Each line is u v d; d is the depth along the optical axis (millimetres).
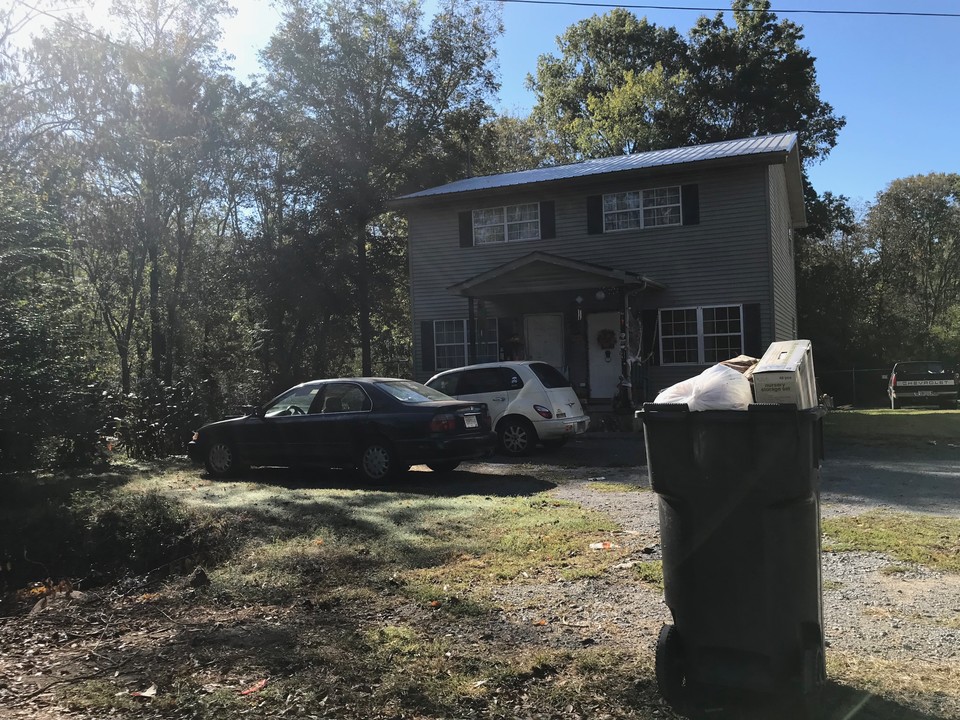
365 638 4066
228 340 23188
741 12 32812
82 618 4754
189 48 21672
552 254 16000
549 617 4320
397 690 3408
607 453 11664
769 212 15484
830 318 31094
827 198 31797
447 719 3154
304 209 24625
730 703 3199
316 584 5125
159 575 5824
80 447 11562
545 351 17828
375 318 27859
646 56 35844
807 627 3088
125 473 10891
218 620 4547
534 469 10109
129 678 3713
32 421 9680
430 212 18938
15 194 10883
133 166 20500
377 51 25031
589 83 37312
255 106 23469
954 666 3473
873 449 11352
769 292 15492
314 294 23500
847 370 29641
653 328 16531
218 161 22422
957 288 43469
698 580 3068
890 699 3152
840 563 5168
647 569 5102
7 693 3609
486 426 9727
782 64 31938
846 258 36281
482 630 4148
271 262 23391
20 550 6781
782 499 2904
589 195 17156
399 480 9547
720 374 3227
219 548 6223
